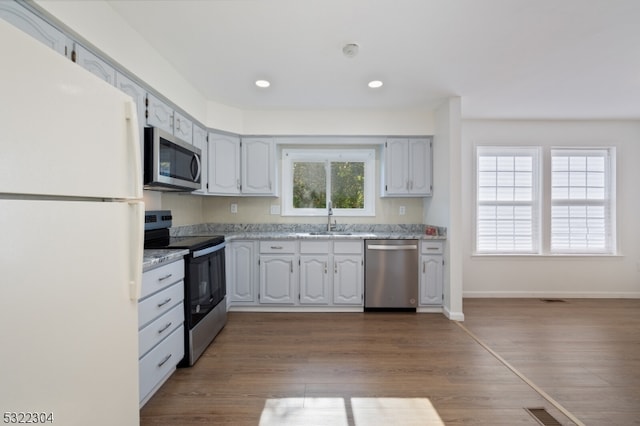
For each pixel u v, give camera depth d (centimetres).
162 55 219
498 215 382
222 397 174
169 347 187
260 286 321
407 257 318
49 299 71
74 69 78
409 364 212
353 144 370
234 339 254
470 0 163
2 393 61
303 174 383
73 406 77
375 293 319
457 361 217
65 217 75
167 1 161
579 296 380
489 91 289
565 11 171
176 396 175
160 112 220
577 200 378
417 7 169
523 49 214
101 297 87
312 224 376
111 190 92
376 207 378
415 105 326
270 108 336
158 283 173
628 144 380
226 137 327
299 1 163
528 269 381
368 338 256
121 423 97
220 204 373
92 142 84
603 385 187
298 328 278
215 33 193
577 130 379
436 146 337
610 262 380
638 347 240
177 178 219
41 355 69
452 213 304
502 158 382
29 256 66
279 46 209
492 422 154
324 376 197
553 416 158
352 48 209
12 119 63
